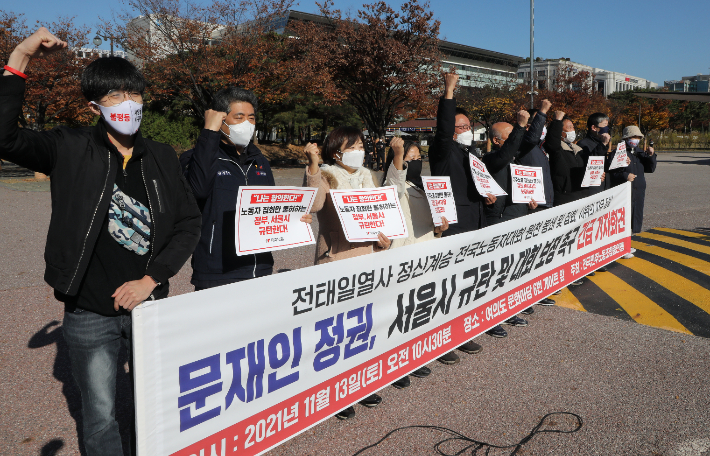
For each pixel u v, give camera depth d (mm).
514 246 4309
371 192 3178
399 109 27922
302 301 2555
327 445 2754
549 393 3309
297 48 24562
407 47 23531
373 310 3018
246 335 2289
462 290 3766
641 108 60469
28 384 3408
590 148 6453
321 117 38156
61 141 1955
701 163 33000
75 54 21906
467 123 4277
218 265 2742
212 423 2189
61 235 1924
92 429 2090
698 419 2973
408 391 3367
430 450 2711
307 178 3053
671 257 7090
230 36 23172
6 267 6520
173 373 2006
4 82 1755
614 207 6387
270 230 2676
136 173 2113
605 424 2936
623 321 4641
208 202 2732
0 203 12844
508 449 2719
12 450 2678
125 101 1980
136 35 22562
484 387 3406
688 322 4598
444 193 3764
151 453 1958
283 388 2514
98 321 2066
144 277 2041
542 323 4605
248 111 2732
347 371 2898
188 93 23375
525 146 5027
